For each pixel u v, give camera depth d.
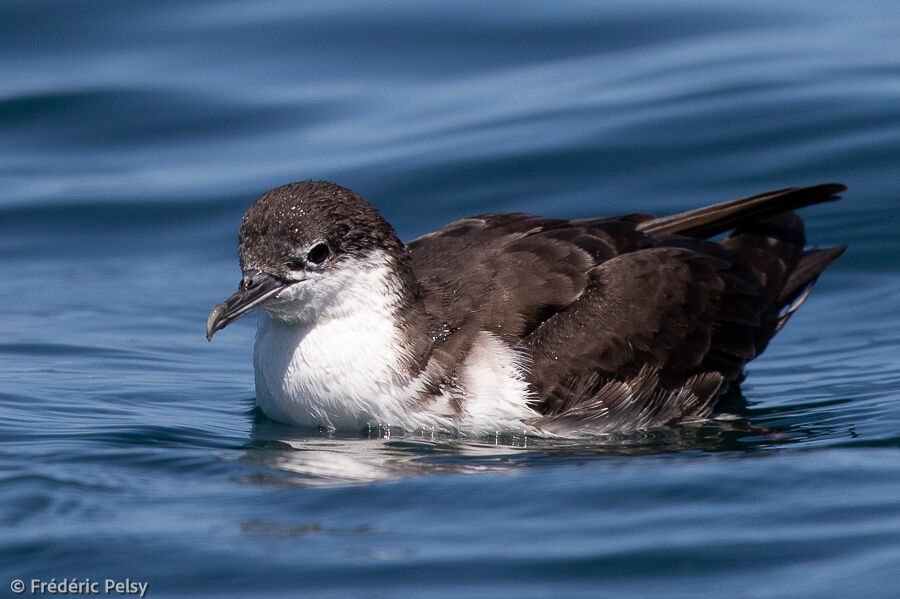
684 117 20.39
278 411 13.50
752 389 14.80
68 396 14.04
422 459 12.20
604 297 13.36
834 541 9.84
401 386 12.99
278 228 12.67
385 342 13.01
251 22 23.17
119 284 18.05
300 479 11.50
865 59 21.50
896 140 19.61
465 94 21.52
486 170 19.72
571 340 13.17
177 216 19.39
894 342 15.88
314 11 23.25
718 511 10.48
